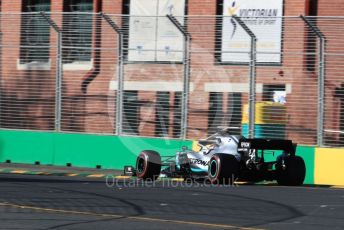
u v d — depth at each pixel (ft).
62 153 294.25
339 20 262.26
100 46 296.51
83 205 159.22
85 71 296.30
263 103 268.82
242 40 284.82
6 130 304.91
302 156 252.01
